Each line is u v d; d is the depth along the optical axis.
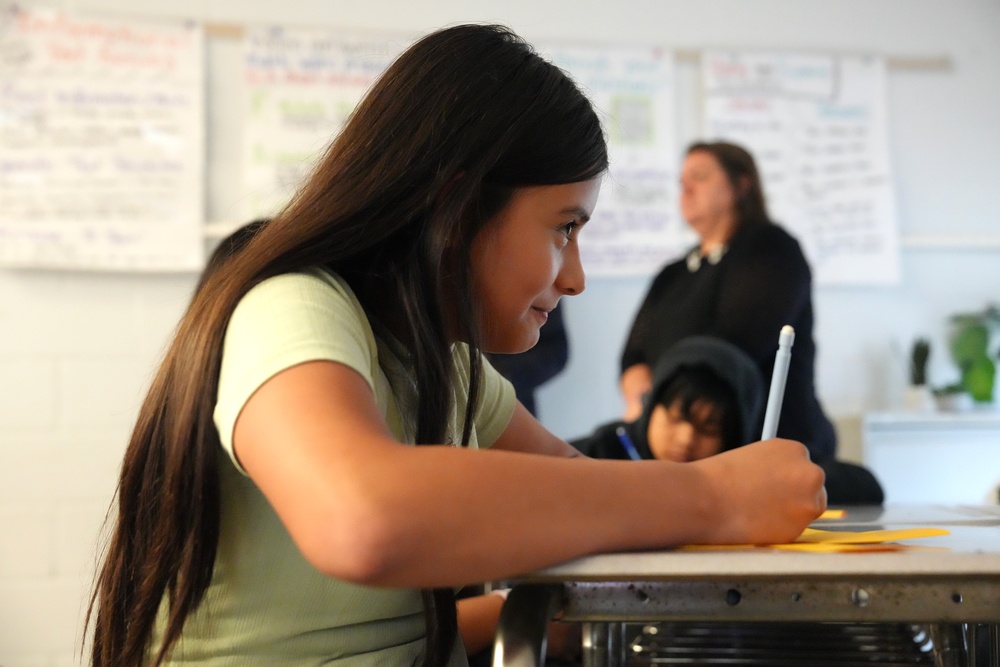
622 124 2.75
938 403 2.72
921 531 0.68
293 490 0.49
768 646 0.94
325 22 2.68
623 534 0.53
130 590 0.67
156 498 0.65
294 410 0.51
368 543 0.46
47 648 2.46
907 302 2.87
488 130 0.66
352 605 0.64
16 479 2.47
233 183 2.60
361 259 0.68
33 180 2.50
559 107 0.68
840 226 2.82
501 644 0.52
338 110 2.64
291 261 0.63
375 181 0.66
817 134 2.83
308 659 0.63
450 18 2.74
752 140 2.81
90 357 2.52
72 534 2.49
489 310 0.69
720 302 2.01
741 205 2.13
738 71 2.82
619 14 2.82
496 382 0.94
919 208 2.91
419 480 0.48
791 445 0.65
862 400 2.83
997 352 2.79
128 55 2.56
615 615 0.54
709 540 0.57
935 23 2.93
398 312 0.68
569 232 0.71
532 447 0.97
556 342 2.44
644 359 2.18
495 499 0.49
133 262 2.52
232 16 2.63
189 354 0.62
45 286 2.51
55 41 2.52
